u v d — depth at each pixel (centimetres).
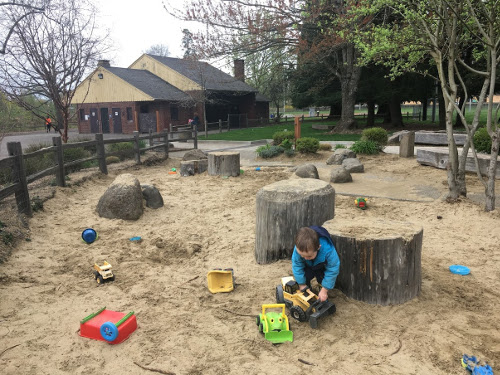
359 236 402
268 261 520
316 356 328
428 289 438
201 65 3106
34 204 757
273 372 309
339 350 334
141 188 826
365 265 398
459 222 686
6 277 484
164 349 342
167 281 486
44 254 570
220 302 426
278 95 4781
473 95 2239
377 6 821
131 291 459
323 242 376
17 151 687
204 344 348
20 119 1991
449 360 319
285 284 410
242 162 1509
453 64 749
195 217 779
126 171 1305
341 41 1917
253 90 4044
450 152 779
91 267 532
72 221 734
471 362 307
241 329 371
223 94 3828
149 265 540
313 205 498
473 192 858
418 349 332
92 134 3431
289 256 514
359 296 408
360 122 3506
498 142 694
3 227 606
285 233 507
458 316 385
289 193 505
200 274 507
